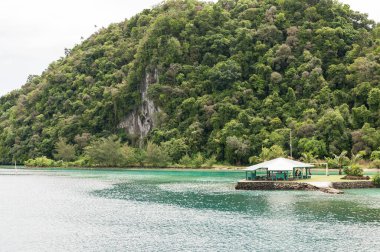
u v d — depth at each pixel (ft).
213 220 169.27
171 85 595.06
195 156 495.41
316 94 510.17
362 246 130.62
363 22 627.87
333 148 425.69
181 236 145.38
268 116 500.74
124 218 177.17
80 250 131.95
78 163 552.82
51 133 647.56
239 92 541.34
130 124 618.44
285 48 558.56
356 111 460.55
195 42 627.87
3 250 133.39
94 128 642.22
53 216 184.24
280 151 418.10
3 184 325.62
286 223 160.97
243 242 136.46
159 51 618.03
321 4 618.85
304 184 253.85
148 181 335.06
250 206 198.59
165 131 549.95
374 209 185.47
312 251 126.31
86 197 242.37
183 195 241.35
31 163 597.93
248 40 593.83
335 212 179.73
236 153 467.11
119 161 520.42
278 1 647.97
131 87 629.51
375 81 481.87
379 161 382.42
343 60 549.13
